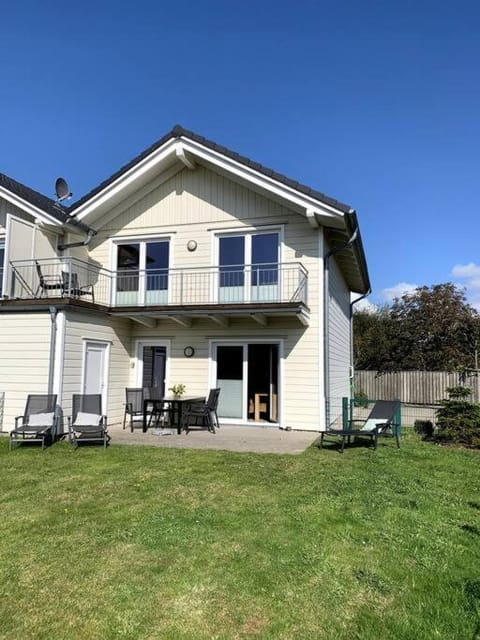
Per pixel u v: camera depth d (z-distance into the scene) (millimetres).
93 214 13000
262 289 11961
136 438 9961
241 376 12172
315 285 11602
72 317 10508
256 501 5258
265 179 11406
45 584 3334
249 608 3027
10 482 6137
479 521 4715
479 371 18000
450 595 3201
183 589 3258
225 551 3887
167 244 13000
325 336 11523
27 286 11461
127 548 3943
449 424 9859
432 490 5883
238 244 12445
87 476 6457
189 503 5184
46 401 9664
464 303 22281
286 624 2850
